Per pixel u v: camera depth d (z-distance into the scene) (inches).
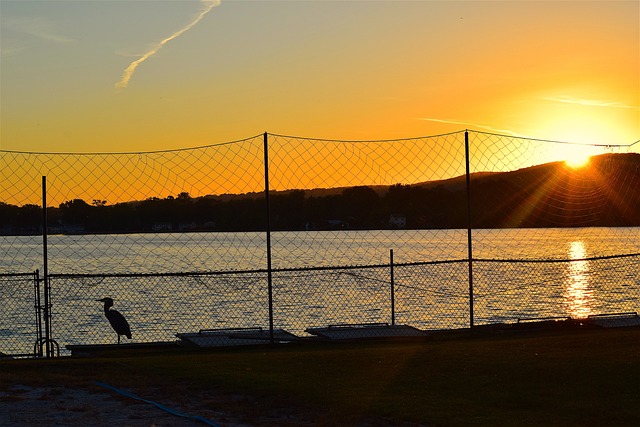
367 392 416.5
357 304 1264.8
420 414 369.7
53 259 2036.2
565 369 454.0
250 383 440.8
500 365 475.2
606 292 1435.8
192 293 1411.2
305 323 1072.2
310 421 362.6
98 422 359.9
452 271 1851.6
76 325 1064.8
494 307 1231.5
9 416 370.6
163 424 356.8
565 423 351.3
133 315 1154.7
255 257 2034.9
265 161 630.5
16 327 1047.6
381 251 2354.8
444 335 733.3
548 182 995.3
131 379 456.8
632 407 373.1
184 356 567.8
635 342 552.7
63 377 461.7
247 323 1070.4
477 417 362.9
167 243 2689.5
